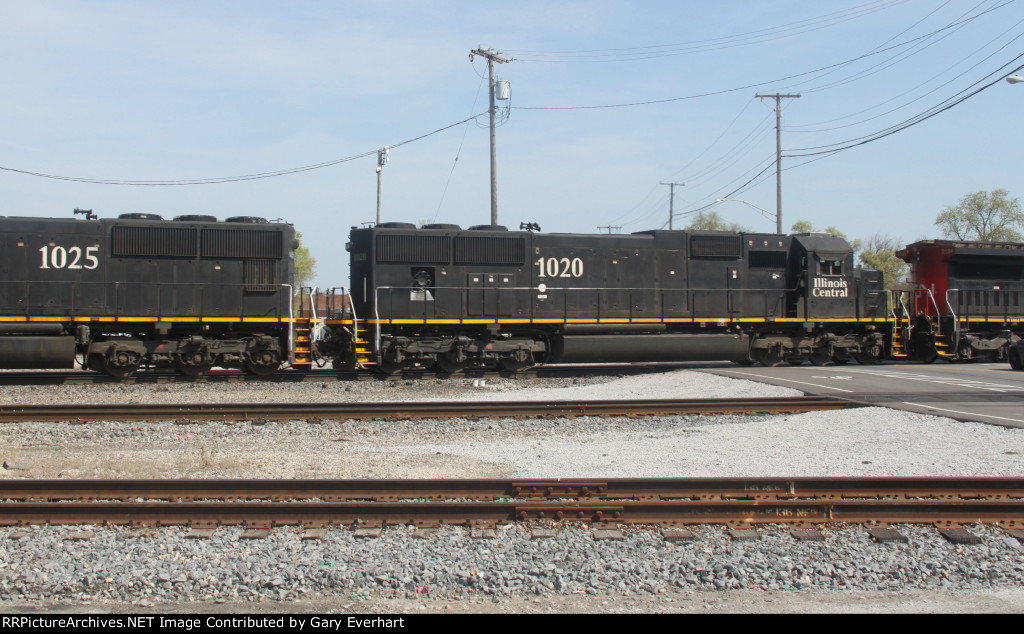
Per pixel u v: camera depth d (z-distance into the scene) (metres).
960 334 28.17
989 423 12.68
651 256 23.75
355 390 19.11
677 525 7.61
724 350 24.00
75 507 7.68
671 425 13.73
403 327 21.81
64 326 19.62
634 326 23.25
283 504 7.71
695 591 6.18
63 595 6.04
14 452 11.20
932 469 9.91
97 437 12.68
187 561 6.62
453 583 6.20
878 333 26.09
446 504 7.71
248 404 14.41
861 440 11.95
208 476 9.80
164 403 15.60
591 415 14.51
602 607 5.84
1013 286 29.38
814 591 6.17
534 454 11.21
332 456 11.11
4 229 19.27
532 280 22.67
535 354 23.30
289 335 20.61
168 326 20.03
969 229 70.44
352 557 6.64
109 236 19.83
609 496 8.54
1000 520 7.63
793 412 14.82
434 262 21.91
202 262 20.36
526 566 6.46
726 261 24.50
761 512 7.73
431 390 19.20
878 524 7.64
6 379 19.86
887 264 71.50
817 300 25.11
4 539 7.16
